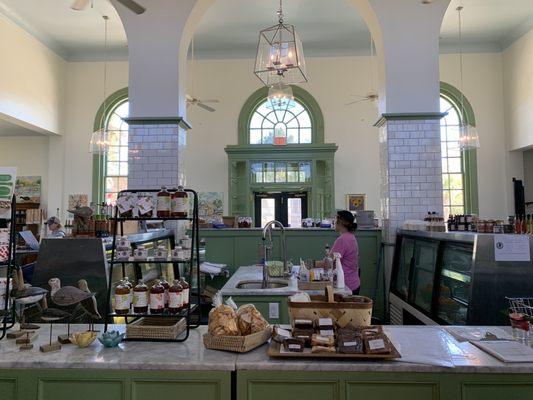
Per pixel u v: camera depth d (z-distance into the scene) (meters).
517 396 1.73
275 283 4.07
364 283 5.61
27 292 2.19
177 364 1.79
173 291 2.15
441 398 1.73
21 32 8.63
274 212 9.73
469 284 3.19
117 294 2.16
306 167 9.44
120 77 10.42
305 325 1.94
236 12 8.38
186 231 5.75
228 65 10.27
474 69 10.06
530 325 2.10
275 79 5.24
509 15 8.59
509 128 9.74
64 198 10.16
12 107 8.34
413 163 5.29
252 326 2.03
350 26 9.04
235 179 9.44
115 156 10.42
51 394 1.82
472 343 2.02
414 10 5.25
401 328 2.32
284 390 1.76
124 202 2.33
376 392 1.75
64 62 10.33
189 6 5.30
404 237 5.12
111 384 1.81
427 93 5.25
